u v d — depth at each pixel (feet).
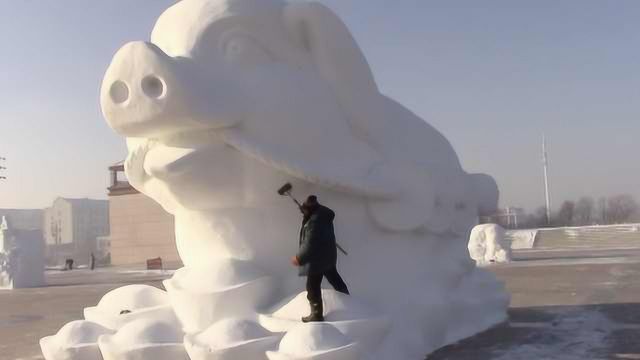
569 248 124.98
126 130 20.51
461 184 29.12
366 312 20.12
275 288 21.65
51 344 21.42
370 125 24.49
